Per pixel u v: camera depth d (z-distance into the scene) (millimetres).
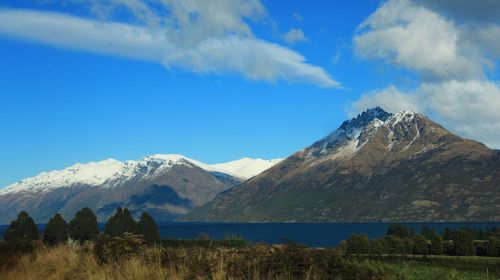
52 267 16594
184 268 13617
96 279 13938
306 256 13062
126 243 16469
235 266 13008
